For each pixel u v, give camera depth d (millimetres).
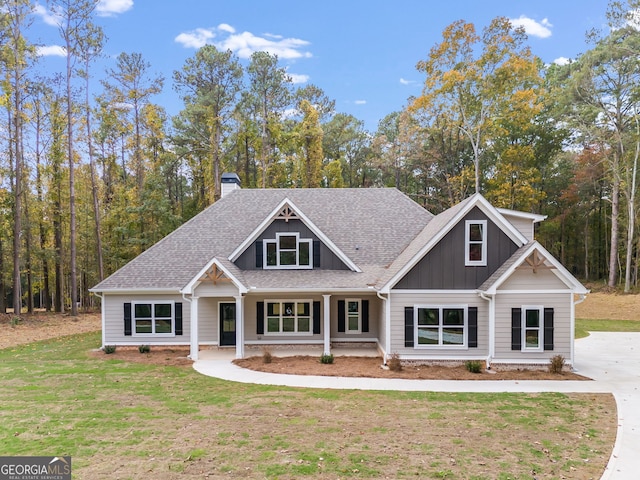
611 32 34219
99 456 7656
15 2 26734
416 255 15312
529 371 14711
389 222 21453
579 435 8875
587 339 21875
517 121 34281
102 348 18812
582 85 35219
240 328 16953
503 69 32375
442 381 13445
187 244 20453
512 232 15375
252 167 49969
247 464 7316
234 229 21203
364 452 7875
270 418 9812
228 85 40750
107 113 36250
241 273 18656
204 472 7008
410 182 54062
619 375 14227
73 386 12758
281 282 17828
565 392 12234
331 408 10617
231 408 10594
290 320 19031
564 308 14781
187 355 17625
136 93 37594
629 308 31094
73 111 31219
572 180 44438
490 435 8828
